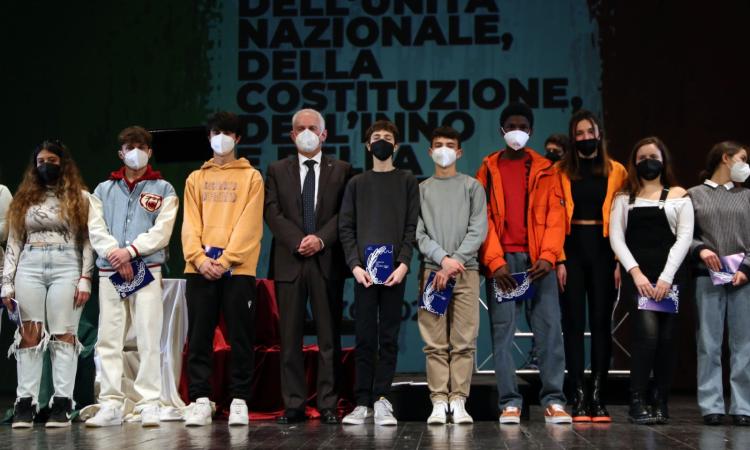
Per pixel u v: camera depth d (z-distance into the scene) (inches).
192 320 160.7
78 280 163.9
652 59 294.2
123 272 160.9
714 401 161.3
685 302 285.9
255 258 163.3
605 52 295.7
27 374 159.8
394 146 166.1
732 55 291.9
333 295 163.0
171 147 251.6
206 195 165.9
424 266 164.2
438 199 164.2
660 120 293.1
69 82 307.4
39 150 165.5
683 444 130.3
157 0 307.3
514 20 299.1
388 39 301.1
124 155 165.9
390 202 162.4
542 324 162.9
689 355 285.6
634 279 160.7
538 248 162.1
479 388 167.5
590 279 165.9
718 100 291.7
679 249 160.6
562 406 161.6
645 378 160.9
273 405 180.2
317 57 302.0
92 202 165.8
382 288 159.9
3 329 293.9
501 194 165.8
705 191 167.8
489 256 161.9
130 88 306.3
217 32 305.1
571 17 297.6
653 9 294.8
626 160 293.4
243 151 301.4
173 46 306.0
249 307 161.3
